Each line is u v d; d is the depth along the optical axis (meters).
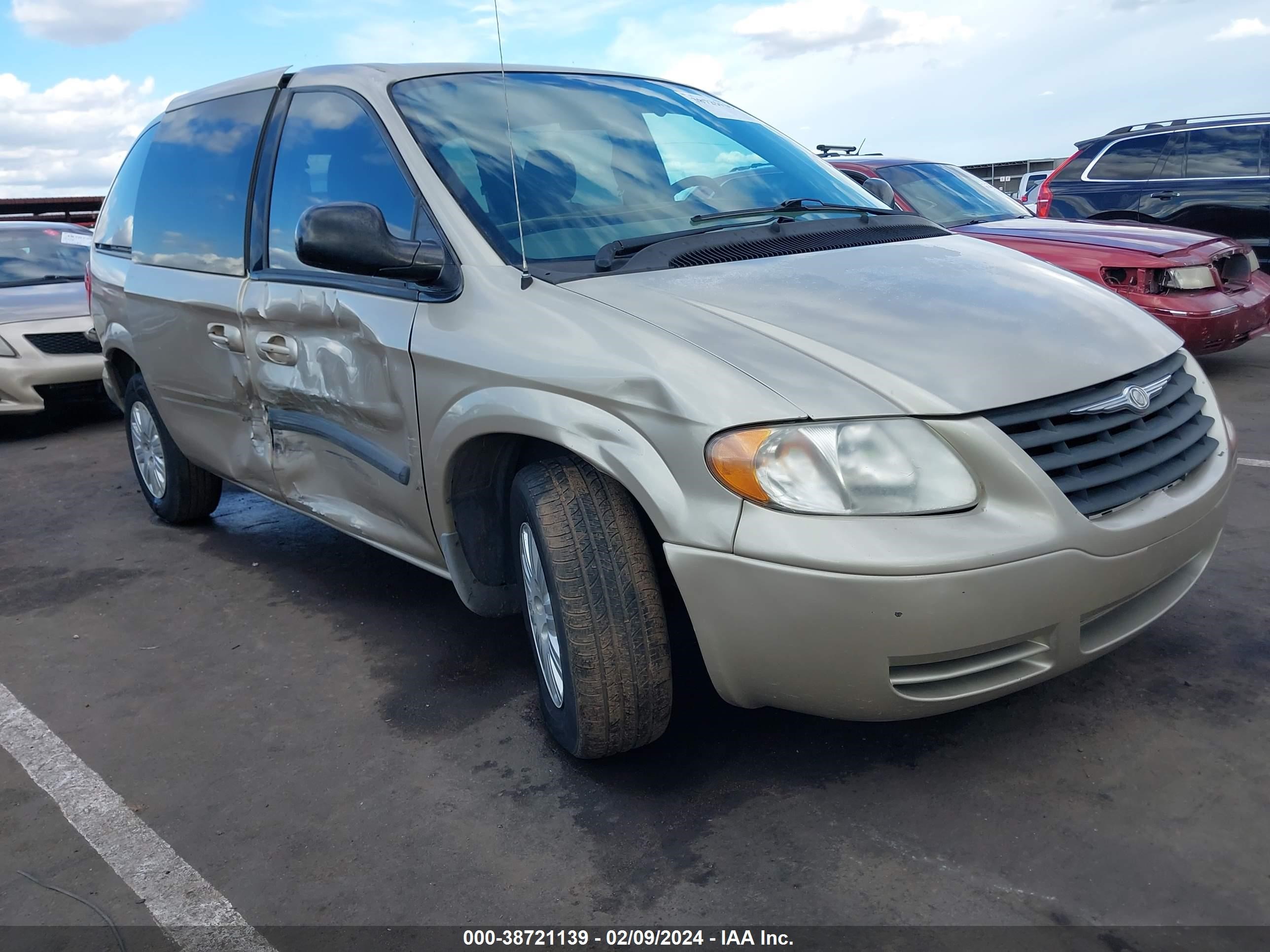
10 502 5.48
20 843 2.39
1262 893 1.91
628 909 2.00
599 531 2.23
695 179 3.09
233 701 3.01
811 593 1.94
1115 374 2.26
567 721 2.38
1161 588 2.38
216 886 2.18
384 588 3.80
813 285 2.44
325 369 3.04
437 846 2.25
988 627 1.95
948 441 2.01
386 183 2.91
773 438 1.98
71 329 7.11
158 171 4.17
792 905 1.97
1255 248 7.91
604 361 2.18
